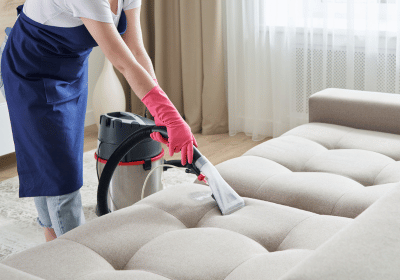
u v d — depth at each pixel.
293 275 0.57
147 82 1.33
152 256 1.07
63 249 1.10
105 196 1.68
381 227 0.65
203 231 1.17
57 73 1.54
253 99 3.36
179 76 3.57
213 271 0.99
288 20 3.05
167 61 3.57
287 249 1.12
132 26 1.61
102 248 1.12
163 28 3.47
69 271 1.01
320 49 3.04
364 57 2.93
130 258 1.10
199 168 1.37
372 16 2.80
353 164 1.68
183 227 1.25
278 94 3.25
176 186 1.49
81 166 1.66
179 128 1.34
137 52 1.63
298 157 1.79
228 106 3.46
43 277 0.99
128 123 1.96
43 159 1.56
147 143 2.03
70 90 1.59
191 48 3.42
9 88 1.54
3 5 2.76
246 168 1.67
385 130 2.02
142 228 1.20
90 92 3.78
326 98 2.16
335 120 2.16
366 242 0.62
